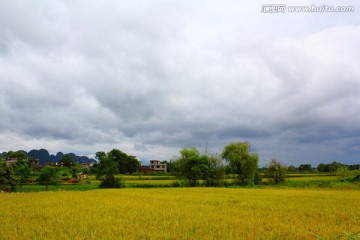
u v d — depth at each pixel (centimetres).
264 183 8325
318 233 1609
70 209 2731
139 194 4697
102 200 3641
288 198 3947
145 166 19662
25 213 2452
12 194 4703
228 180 9350
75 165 14100
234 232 1653
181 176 8262
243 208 2830
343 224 1923
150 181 9225
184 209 2738
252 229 1738
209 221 2045
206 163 7962
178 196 4272
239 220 2081
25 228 1766
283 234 1592
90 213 2448
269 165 8294
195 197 4112
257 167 8050
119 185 7238
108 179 7250
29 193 4984
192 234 1612
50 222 1980
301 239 1484
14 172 6606
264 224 1933
